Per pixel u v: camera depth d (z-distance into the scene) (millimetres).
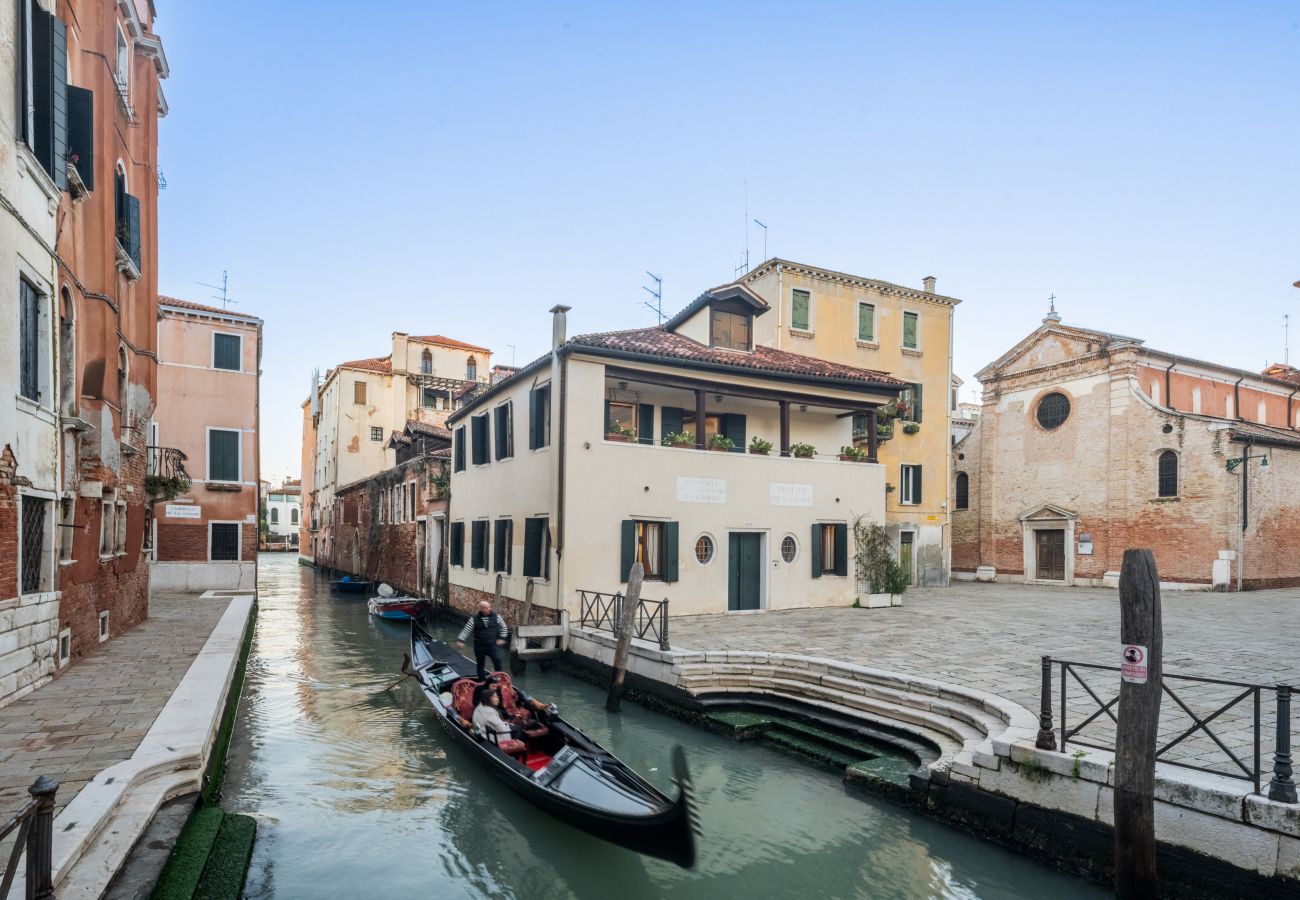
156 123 15898
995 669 10297
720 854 6977
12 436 8078
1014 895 6121
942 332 25375
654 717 11289
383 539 31406
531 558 15953
